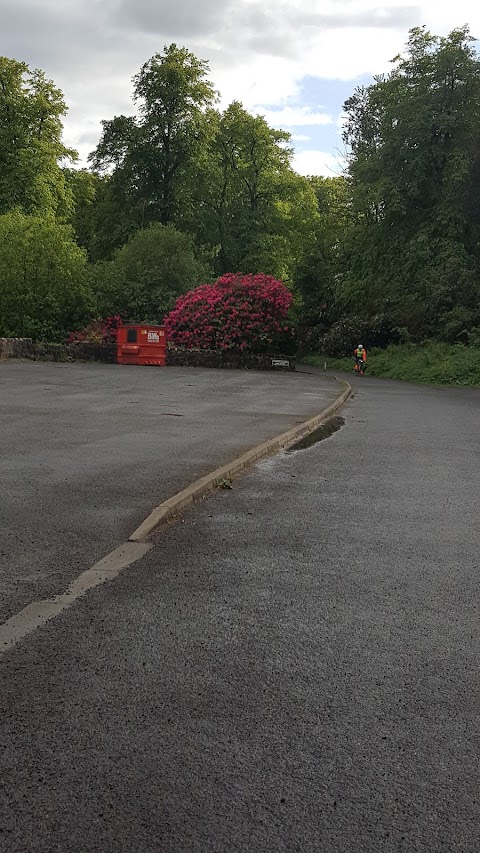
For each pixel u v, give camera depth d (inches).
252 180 2208.4
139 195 2053.4
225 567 214.5
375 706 136.7
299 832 101.2
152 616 175.8
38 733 123.5
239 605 185.3
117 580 199.5
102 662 150.6
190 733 125.0
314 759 118.5
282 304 1378.0
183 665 150.8
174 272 1515.7
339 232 1945.1
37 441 413.7
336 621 177.3
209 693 139.4
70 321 1354.6
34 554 218.2
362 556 229.8
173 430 481.1
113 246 2060.8
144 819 102.7
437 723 131.3
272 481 342.0
